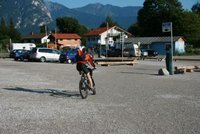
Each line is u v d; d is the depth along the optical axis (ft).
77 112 41.04
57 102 48.67
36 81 78.28
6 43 420.36
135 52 239.30
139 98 51.93
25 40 522.06
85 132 31.50
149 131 31.81
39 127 33.50
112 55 241.55
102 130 32.19
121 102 48.32
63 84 71.82
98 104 46.73
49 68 125.49
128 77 88.53
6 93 58.54
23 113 40.55
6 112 41.19
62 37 455.22
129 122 35.47
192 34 364.99
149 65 145.38
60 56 173.17
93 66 53.98
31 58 183.32
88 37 410.93
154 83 73.46
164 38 330.75
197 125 34.14
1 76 91.56
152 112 40.86
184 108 43.47
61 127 33.45
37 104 46.96
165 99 50.88
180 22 365.61
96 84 71.77
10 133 31.32
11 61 185.78
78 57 52.75
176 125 34.14
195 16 373.81
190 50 315.78
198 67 108.88
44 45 369.71
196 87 65.77
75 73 101.55
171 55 95.96
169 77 88.07
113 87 66.39
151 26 406.00
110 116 38.58
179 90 61.36
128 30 475.31
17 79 83.10
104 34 394.11
